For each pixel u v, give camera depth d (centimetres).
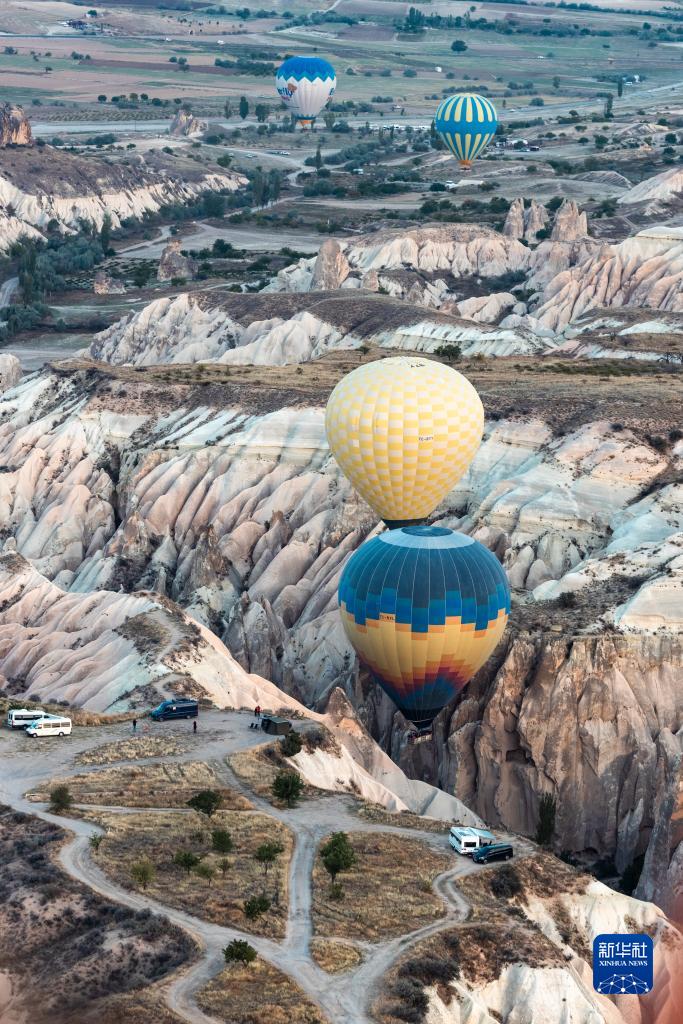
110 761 7869
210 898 6359
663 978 6894
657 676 9944
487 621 9612
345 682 10862
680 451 12419
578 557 11706
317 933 6219
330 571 12256
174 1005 5494
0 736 8275
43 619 11162
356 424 10931
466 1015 5925
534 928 6694
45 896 6138
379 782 8781
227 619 12094
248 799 7531
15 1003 5516
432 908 6581
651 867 8481
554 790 9756
